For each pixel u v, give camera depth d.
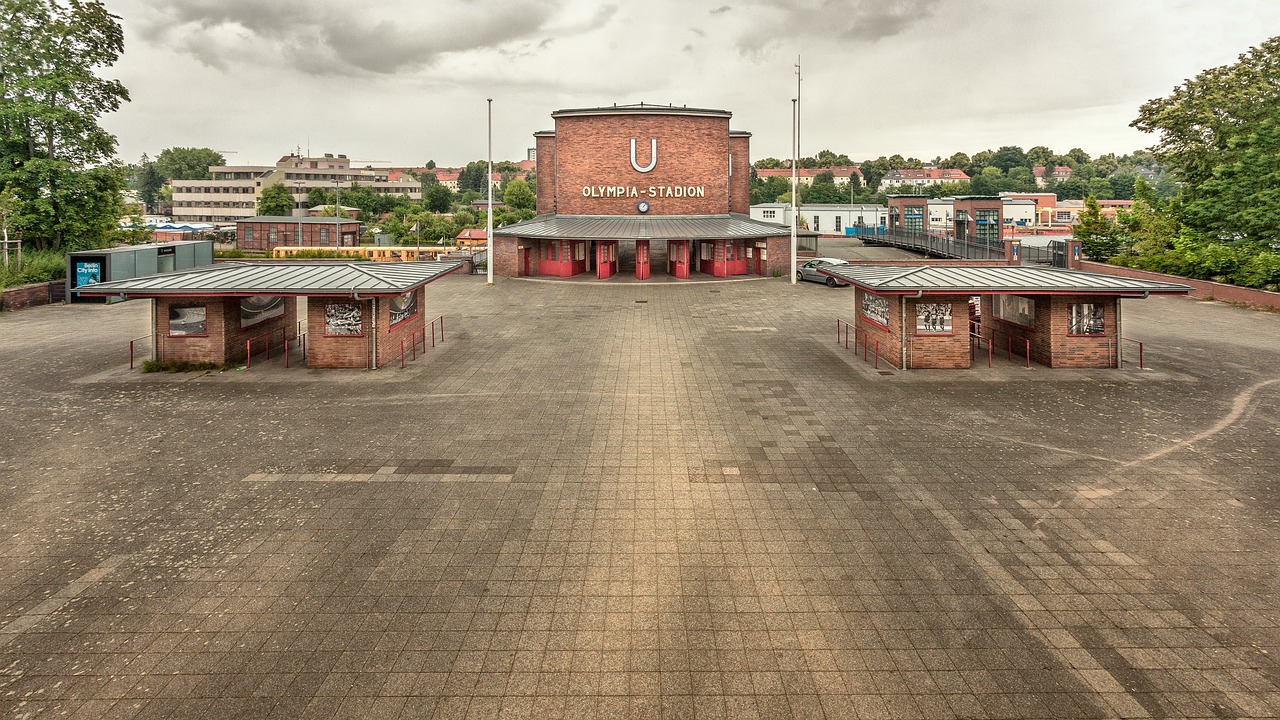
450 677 7.62
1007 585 9.48
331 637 8.35
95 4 41.38
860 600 9.12
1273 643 8.16
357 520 11.55
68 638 8.35
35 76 39.94
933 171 190.75
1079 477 13.26
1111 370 21.61
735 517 11.65
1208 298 36.31
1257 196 40.28
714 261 45.44
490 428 16.38
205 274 22.88
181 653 8.06
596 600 9.15
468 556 10.34
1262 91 41.50
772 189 143.50
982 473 13.50
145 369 21.67
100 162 43.66
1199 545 10.57
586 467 13.94
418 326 25.41
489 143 42.25
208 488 12.91
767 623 8.62
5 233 37.56
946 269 23.44
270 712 7.09
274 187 107.69
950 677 7.62
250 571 9.91
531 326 29.42
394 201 122.62
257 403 18.39
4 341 25.98
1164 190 162.62
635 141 46.66
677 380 20.75
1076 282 21.55
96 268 35.03
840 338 26.70
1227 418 16.78
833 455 14.55
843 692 7.39
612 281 43.62
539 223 47.31
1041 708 7.15
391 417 17.23
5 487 12.93
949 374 21.27
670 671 7.73
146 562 10.17
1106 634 8.37
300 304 34.69
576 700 7.27
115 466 13.98
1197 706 7.16
